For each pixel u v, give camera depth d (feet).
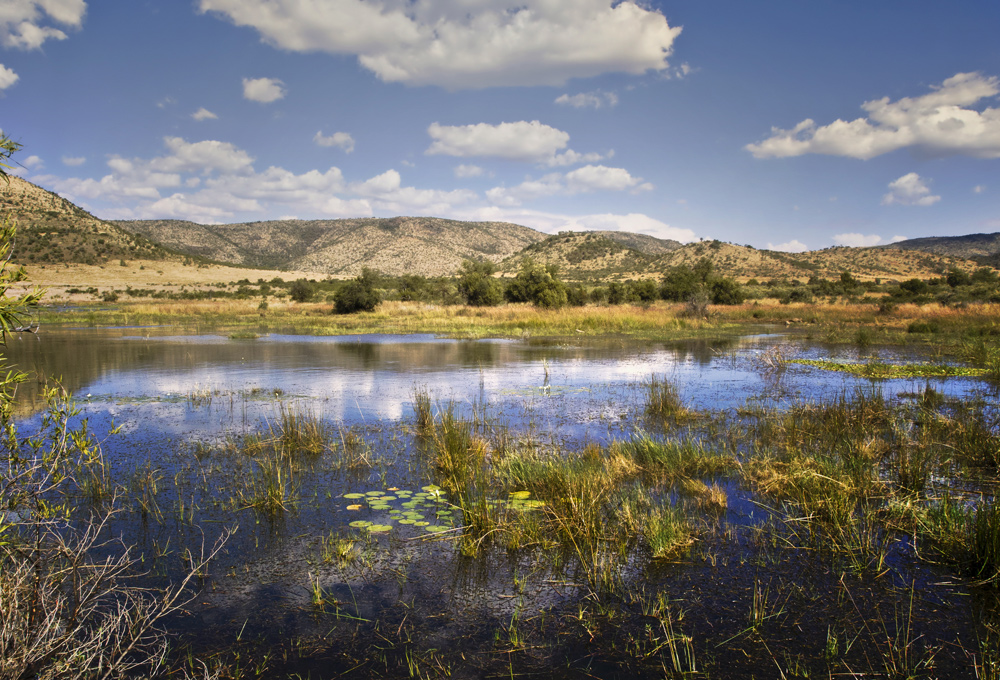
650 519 17.30
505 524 17.47
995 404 34.81
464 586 14.44
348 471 22.99
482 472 22.22
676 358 59.00
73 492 20.35
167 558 15.72
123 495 20.13
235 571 15.06
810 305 151.43
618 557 15.87
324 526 17.84
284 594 14.02
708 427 29.86
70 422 30.37
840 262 394.73
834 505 18.25
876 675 11.07
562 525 17.31
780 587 14.32
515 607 13.51
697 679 10.94
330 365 53.11
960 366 52.47
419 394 35.88
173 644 12.03
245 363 54.49
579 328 92.48
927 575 14.84
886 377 46.44
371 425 30.37
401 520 18.07
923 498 19.38
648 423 30.68
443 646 12.07
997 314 96.53
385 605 13.60
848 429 29.07
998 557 14.57
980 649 11.86
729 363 55.11
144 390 40.11
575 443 26.73
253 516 18.57
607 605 13.57
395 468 23.43
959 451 24.32
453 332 88.74
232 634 12.43
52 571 11.02
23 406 33.50
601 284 338.75
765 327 101.50
